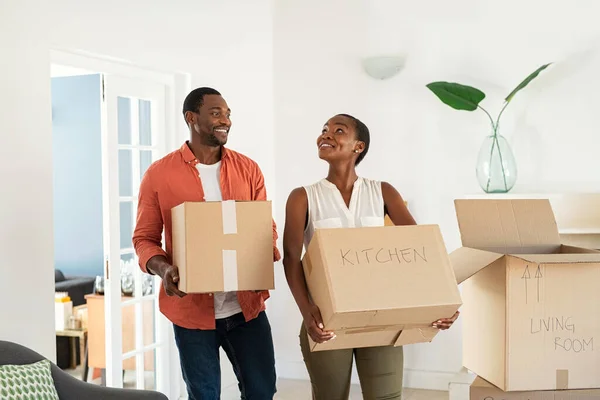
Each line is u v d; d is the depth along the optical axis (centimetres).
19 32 294
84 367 480
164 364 400
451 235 438
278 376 488
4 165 286
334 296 192
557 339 194
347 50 463
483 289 208
